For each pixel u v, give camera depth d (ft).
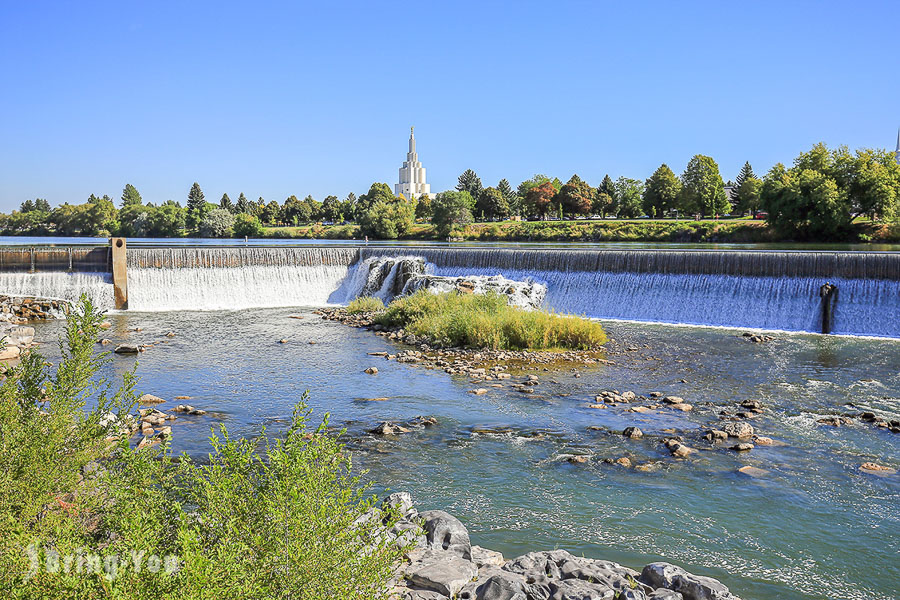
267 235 525.34
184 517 25.25
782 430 69.56
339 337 127.95
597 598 34.83
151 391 86.33
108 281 163.43
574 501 52.75
